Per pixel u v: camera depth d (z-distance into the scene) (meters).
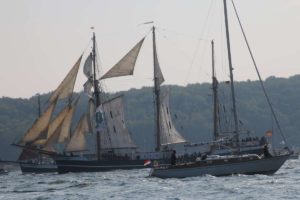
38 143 195.12
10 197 107.25
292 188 103.38
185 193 102.19
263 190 101.69
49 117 196.12
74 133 197.38
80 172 195.00
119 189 113.06
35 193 113.25
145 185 117.50
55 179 158.62
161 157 199.62
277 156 129.88
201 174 128.25
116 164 197.25
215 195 98.50
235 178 122.56
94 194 106.12
